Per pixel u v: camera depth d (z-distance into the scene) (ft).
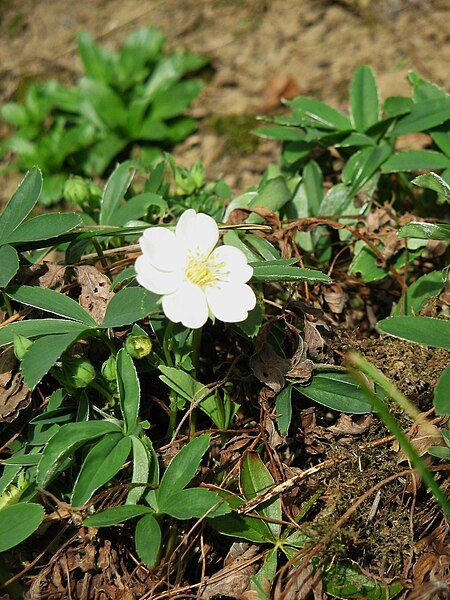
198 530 0.85
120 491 0.84
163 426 0.92
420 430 0.86
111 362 0.85
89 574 0.84
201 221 0.83
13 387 0.85
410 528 0.84
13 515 0.79
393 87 1.34
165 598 0.83
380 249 1.00
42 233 0.85
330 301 0.97
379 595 0.83
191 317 0.80
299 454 0.90
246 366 0.93
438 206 1.07
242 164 1.32
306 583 0.81
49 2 1.61
